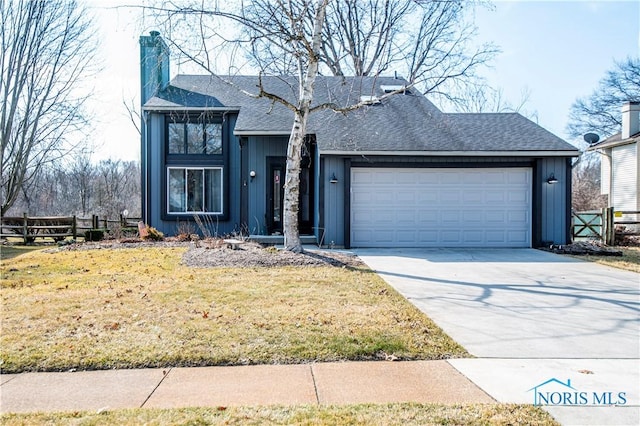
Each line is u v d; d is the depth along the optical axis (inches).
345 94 677.3
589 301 267.9
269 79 734.5
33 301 249.8
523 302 265.4
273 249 434.6
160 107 629.6
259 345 183.0
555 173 535.8
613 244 577.9
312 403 135.9
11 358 168.6
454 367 166.9
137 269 356.8
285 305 242.8
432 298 274.2
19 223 657.0
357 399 139.0
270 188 610.2
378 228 537.6
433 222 539.8
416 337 196.1
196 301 249.8
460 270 375.6
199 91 691.4
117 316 219.6
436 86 427.2
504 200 541.3
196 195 651.5
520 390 145.9
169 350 176.4
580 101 1301.7
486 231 541.3
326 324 209.3
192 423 121.7
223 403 136.5
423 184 539.5
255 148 609.0
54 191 1455.5
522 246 540.7
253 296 263.0
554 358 176.4
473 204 541.6
